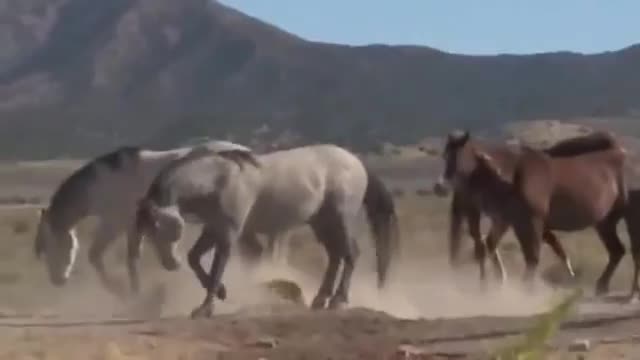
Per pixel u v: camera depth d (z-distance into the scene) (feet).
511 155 83.51
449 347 59.26
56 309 81.61
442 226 175.83
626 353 57.88
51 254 85.76
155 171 86.07
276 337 62.90
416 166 512.22
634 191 89.51
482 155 82.58
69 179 86.17
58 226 85.66
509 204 82.94
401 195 310.65
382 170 498.28
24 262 116.47
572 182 84.74
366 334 63.41
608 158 87.97
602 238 91.71
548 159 84.64
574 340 61.11
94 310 80.89
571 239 153.28
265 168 75.61
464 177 82.58
